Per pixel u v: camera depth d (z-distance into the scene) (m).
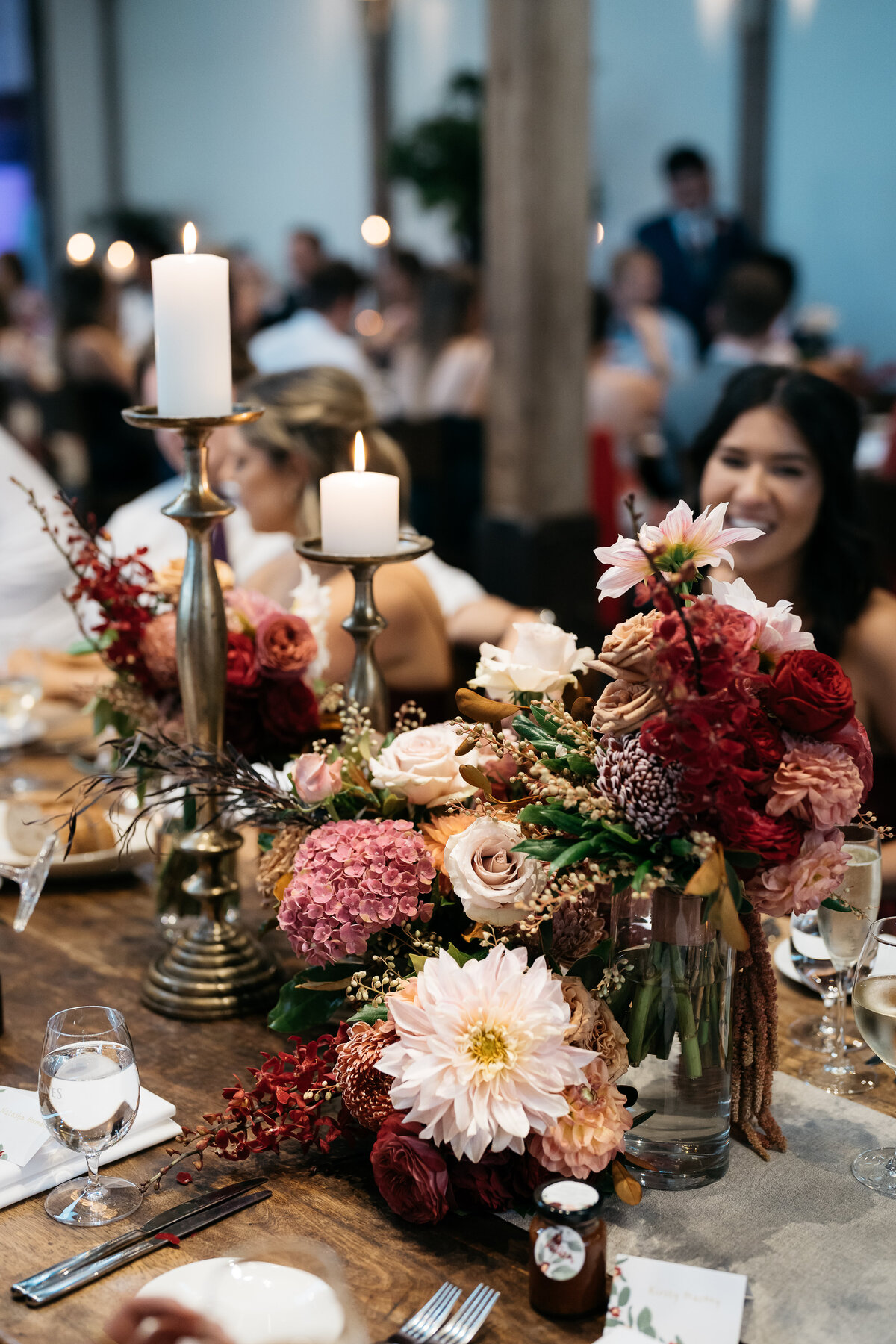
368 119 9.48
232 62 10.25
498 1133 0.99
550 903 1.03
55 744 2.19
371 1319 0.95
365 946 1.13
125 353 5.96
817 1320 0.96
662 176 8.77
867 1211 1.09
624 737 1.04
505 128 3.98
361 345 7.00
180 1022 1.40
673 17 8.48
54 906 1.70
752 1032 1.14
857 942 1.28
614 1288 0.96
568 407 4.19
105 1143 1.05
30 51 10.47
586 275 4.14
